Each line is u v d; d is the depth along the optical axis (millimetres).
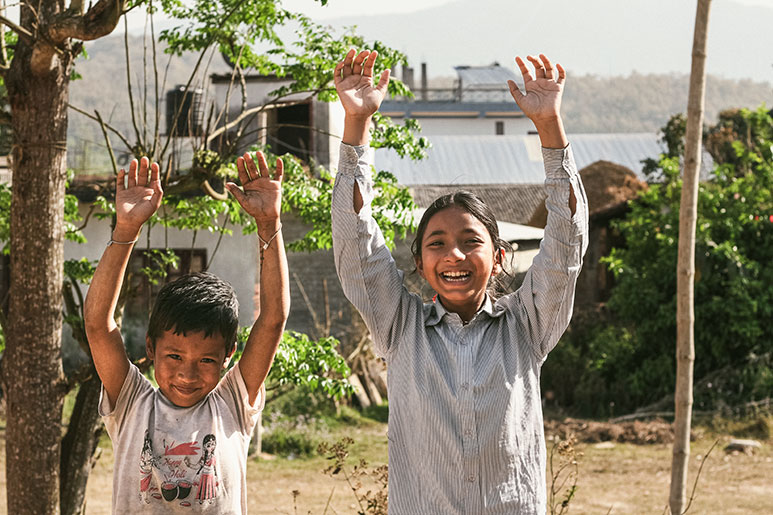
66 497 4945
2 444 10633
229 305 2557
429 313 2541
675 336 14039
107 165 12031
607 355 14602
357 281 2514
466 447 2379
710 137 23844
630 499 9328
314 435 11914
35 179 4523
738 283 13312
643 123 139750
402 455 2461
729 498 9430
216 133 5461
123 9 4230
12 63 4535
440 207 2486
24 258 4551
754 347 13625
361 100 2508
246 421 2674
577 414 13977
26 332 4559
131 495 2533
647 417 13281
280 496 9391
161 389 2615
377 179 6309
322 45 6258
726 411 12969
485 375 2422
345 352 14094
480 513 2369
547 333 2506
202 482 2537
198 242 13453
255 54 6266
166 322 2494
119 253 2506
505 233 16422
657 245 14719
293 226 13703
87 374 4828
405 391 2471
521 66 2486
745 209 13867
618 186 22578
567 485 9633
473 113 46156
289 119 15273
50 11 4492
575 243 2445
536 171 27984
